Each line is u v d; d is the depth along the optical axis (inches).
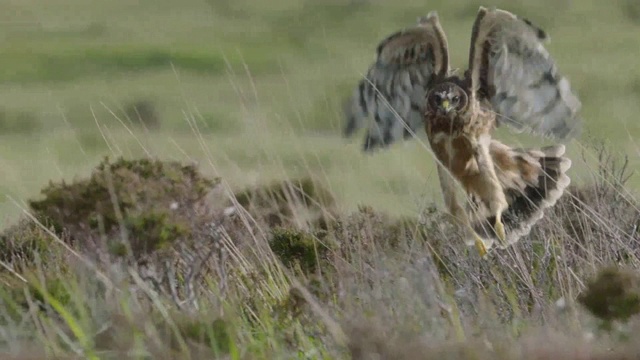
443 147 1053.2
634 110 3437.5
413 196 1039.0
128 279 826.8
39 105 4138.8
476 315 838.5
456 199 1039.0
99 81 4633.4
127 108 3909.9
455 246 989.2
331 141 1977.1
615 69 4264.3
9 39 5625.0
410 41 1064.2
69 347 764.0
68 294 821.2
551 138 1071.6
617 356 724.7
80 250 877.2
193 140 2461.9
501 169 1065.5
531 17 5378.9
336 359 746.8
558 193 1059.3
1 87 4591.5
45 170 2422.5
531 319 830.5
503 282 922.7
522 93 1056.2
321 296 869.2
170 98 4052.7
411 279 815.7
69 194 834.2
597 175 1069.1
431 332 759.7
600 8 5438.0
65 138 3257.9
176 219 829.2
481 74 1050.1
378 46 1071.0
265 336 809.5
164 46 5290.4
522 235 1032.8
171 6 6353.3
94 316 786.2
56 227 948.6
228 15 6008.9
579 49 4736.7
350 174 1467.8
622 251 975.0
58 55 5103.3
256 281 914.1
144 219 818.8
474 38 1039.0
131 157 1016.9
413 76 1080.2
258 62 4891.7
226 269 910.4
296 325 814.5
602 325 773.9
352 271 890.7
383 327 749.9
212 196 933.2
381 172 1291.8
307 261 993.5
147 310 792.3
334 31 5457.7
